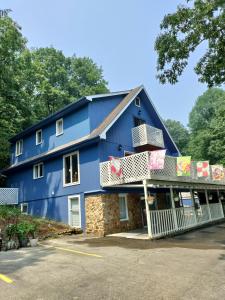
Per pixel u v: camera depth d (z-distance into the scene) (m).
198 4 10.14
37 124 21.02
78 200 16.19
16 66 25.02
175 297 4.66
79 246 10.65
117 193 15.59
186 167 14.62
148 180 13.16
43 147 20.78
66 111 18.41
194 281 5.55
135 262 7.49
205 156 45.12
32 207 20.33
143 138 17.81
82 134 17.09
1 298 4.84
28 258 8.38
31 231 11.34
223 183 21.75
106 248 10.02
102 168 14.94
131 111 19.38
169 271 6.41
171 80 11.61
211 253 8.62
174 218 14.45
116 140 16.98
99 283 5.55
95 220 14.66
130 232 14.76
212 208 20.44
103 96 17.91
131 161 13.69
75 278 5.95
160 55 11.31
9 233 10.77
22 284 5.62
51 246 10.84
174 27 10.77
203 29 10.12
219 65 10.77
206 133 44.81
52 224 15.48
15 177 23.38
